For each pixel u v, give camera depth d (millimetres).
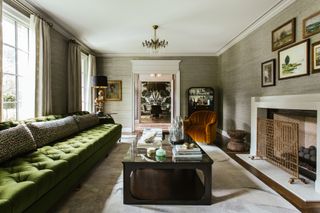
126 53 6988
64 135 3207
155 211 2025
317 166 2447
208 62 7098
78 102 5094
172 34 5031
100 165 3404
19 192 1410
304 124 3203
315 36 2756
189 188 2453
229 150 4391
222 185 2615
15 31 3322
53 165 1955
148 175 2859
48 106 3795
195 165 2145
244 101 4914
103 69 7062
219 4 3449
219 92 6918
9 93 3232
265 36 3971
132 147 2816
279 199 2256
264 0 3301
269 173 3035
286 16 3350
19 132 2275
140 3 3428
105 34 5016
